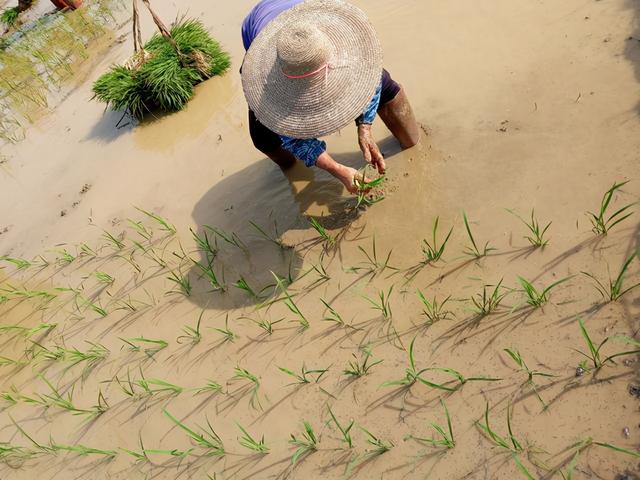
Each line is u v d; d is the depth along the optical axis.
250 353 3.49
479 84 4.50
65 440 3.52
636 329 2.74
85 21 8.89
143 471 3.18
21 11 10.26
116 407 3.55
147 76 5.87
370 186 3.50
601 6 4.66
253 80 3.31
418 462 2.71
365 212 3.94
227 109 5.70
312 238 3.95
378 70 3.19
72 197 5.43
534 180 3.60
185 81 5.91
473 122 4.19
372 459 2.80
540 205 3.45
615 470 2.39
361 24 3.23
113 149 5.82
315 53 2.99
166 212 4.76
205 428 3.24
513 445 2.59
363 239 3.78
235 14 7.06
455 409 2.82
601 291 2.92
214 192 4.72
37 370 4.00
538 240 3.21
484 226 3.49
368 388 3.07
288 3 3.66
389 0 5.97
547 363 2.80
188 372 3.55
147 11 8.16
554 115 3.95
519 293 3.10
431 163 4.03
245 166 4.84
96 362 3.87
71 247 4.86
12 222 5.42
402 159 4.15
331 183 4.28
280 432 3.08
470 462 2.63
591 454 2.46
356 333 3.32
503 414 2.72
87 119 6.53
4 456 3.56
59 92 7.36
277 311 3.62
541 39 4.64
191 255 4.26
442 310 3.21
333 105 3.12
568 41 4.48
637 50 4.11
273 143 4.09
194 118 5.77
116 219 4.93
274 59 3.25
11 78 8.23
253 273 3.92
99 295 4.32
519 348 2.90
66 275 4.61
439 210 3.71
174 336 3.78
